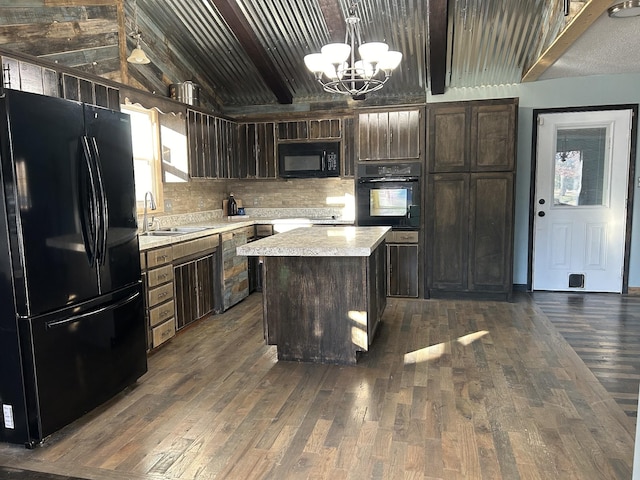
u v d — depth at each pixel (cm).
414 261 515
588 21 318
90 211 254
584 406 259
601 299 498
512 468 204
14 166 211
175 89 479
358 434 234
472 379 297
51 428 231
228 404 270
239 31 447
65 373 238
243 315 459
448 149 494
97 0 371
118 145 279
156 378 309
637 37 363
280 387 292
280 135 568
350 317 322
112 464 212
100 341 262
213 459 215
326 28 461
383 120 510
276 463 210
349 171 553
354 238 343
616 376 299
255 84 570
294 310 332
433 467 205
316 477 200
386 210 517
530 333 387
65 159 238
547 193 525
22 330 220
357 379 302
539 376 300
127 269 289
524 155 523
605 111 499
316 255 299
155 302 349
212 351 359
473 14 425
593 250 523
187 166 467
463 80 521
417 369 316
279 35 473
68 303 241
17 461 216
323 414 255
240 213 605
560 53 399
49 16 329
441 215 504
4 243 215
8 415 228
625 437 227
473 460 210
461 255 504
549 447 220
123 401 276
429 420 246
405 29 448
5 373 224
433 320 431
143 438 234
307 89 569
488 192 489
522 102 517
